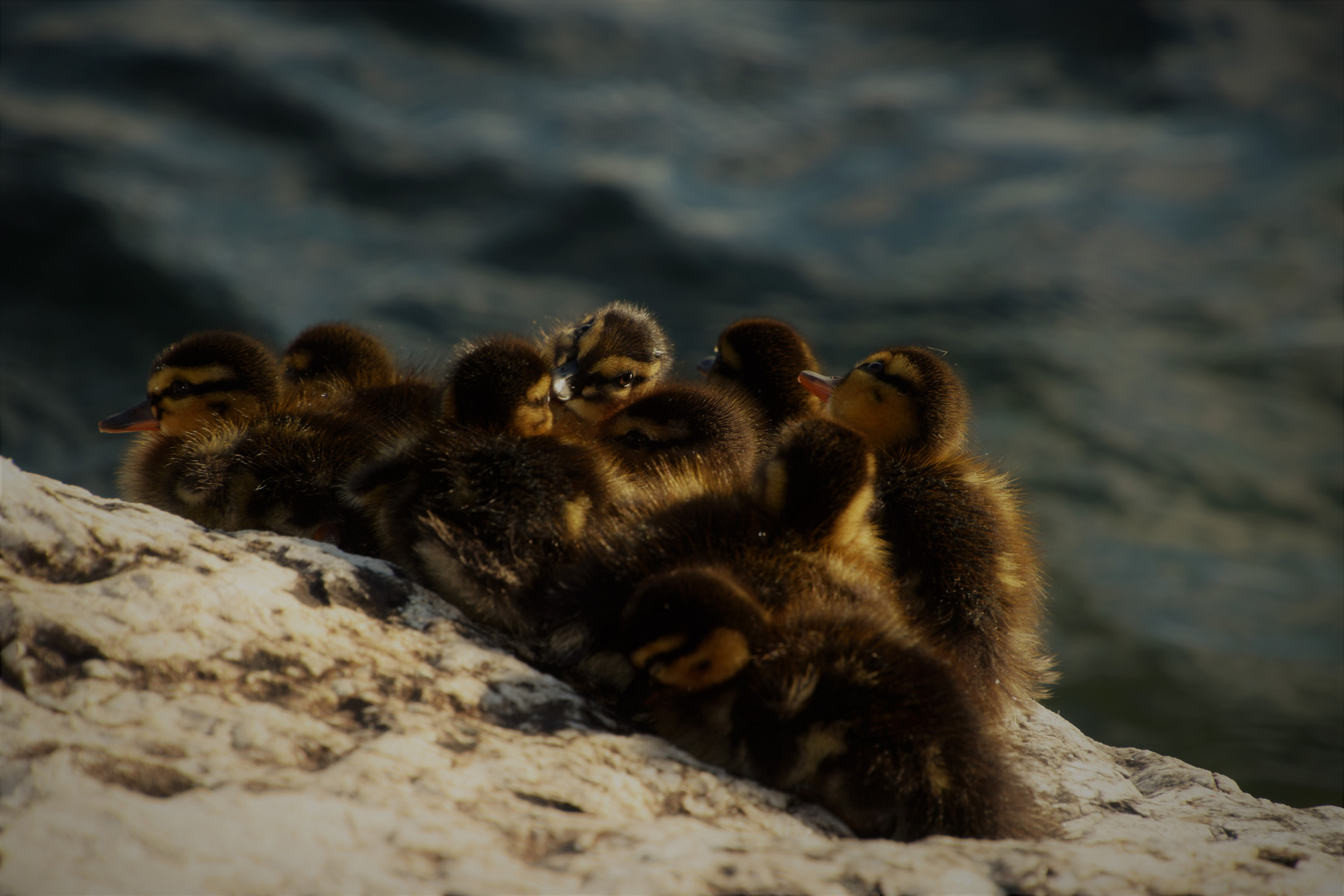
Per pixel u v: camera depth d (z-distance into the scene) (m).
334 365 8.72
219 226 26.06
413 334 23.95
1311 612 19.03
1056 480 21.92
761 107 36.19
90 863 3.41
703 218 29.59
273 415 7.38
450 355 8.64
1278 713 16.88
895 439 8.09
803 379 8.74
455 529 5.80
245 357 8.02
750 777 5.04
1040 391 24.12
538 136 32.38
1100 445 22.91
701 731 5.11
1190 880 4.21
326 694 4.57
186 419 7.91
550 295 26.19
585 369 8.39
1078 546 20.41
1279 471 22.41
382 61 34.91
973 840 4.48
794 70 39.00
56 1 34.91
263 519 6.79
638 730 5.11
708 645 4.98
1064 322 26.52
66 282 22.97
